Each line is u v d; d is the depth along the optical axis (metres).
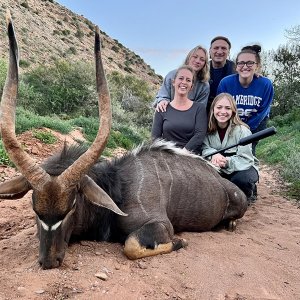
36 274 1.31
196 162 1.97
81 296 1.21
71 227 1.44
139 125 9.58
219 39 2.78
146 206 1.62
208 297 1.30
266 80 2.60
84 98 8.79
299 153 3.95
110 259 1.46
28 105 7.86
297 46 10.07
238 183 2.27
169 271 1.41
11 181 1.41
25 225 1.90
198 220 1.86
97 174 1.58
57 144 3.96
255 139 2.11
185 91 2.22
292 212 2.42
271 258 1.64
